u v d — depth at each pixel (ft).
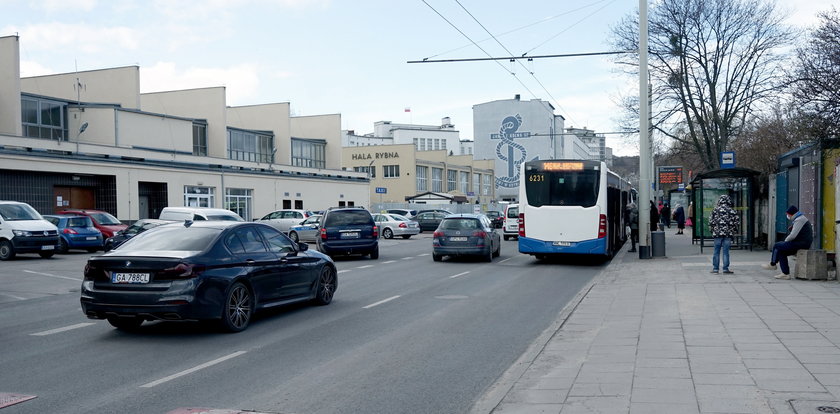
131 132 120.26
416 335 30.58
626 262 66.80
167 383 22.31
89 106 119.55
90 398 20.57
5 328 32.71
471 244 71.10
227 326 30.63
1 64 102.27
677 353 24.76
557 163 67.00
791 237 45.83
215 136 143.54
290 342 29.07
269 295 33.94
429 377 23.04
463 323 33.73
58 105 116.06
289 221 123.34
